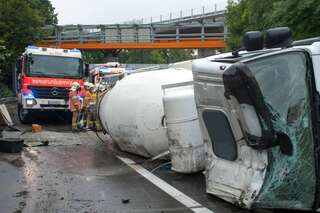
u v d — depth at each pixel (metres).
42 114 22.17
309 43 7.12
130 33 59.34
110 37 59.72
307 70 6.37
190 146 9.58
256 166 6.78
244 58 6.81
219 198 7.78
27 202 7.94
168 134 9.80
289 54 6.49
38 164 11.29
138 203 7.86
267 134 6.36
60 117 23.66
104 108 13.48
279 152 6.50
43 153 12.81
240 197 7.04
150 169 10.66
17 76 24.61
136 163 11.42
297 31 15.11
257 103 6.27
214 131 7.42
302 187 6.45
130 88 11.92
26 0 48.78
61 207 7.66
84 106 18.81
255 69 6.52
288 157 6.46
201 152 9.61
